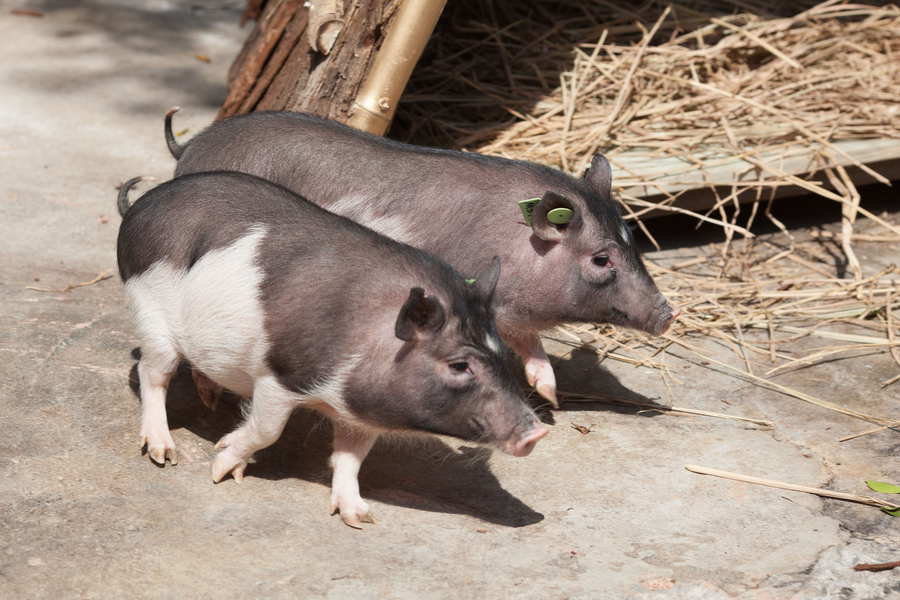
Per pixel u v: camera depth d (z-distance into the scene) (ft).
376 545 11.00
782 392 15.93
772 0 28.99
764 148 21.85
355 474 11.87
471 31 26.68
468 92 24.77
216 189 12.39
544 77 25.11
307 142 14.70
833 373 16.58
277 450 13.29
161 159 23.99
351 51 18.29
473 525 11.70
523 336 14.75
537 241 13.65
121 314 16.53
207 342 11.74
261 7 28.37
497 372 11.02
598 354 17.12
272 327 11.22
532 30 27.09
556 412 15.03
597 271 13.64
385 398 11.02
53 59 29.81
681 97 24.09
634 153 21.89
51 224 19.90
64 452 12.20
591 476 13.07
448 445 13.85
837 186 20.68
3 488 11.20
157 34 33.42
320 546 10.84
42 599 9.43
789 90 24.61
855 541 11.69
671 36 26.68
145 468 12.17
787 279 19.67
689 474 13.21
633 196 20.24
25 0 34.81
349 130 15.11
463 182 14.15
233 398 14.39
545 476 13.04
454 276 11.51
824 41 26.50
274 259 11.47
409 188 14.24
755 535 11.75
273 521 11.30
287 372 11.30
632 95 23.97
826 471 13.51
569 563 10.88
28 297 16.60
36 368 14.20
